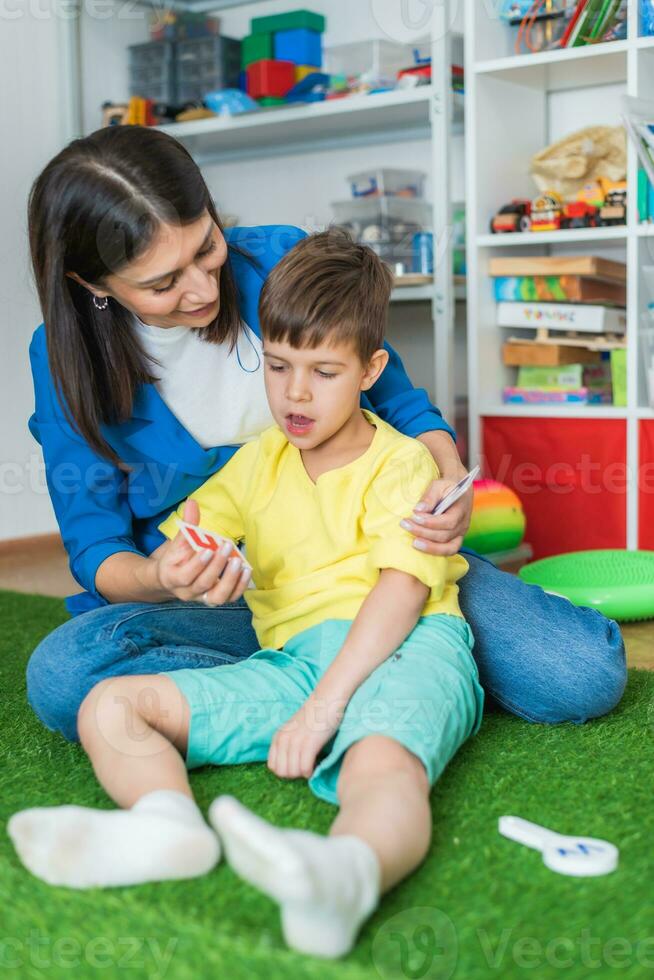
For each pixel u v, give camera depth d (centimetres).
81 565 114
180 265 100
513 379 227
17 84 250
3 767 106
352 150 265
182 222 99
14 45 249
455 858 82
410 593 97
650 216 197
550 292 211
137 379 114
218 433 120
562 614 115
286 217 278
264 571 110
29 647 159
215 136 262
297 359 100
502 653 112
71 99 260
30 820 75
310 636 103
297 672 101
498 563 195
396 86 228
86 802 96
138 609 109
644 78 198
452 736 93
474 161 212
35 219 104
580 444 209
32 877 79
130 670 106
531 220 210
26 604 191
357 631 95
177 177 99
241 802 94
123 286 102
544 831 85
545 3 208
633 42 194
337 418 102
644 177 196
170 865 76
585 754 105
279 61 245
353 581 103
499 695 115
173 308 104
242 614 119
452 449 121
